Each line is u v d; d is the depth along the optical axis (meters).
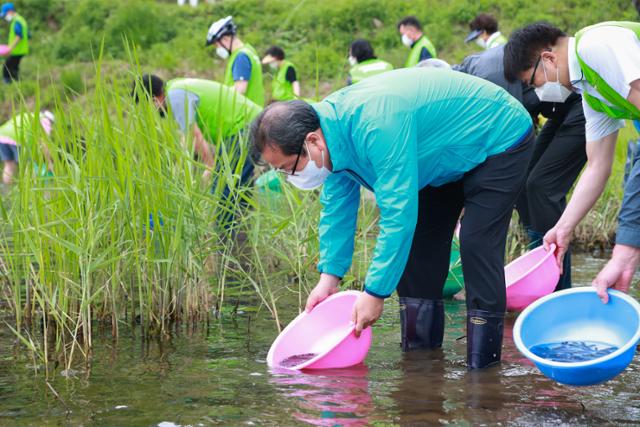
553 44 2.97
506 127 2.91
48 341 3.57
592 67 2.76
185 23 18.08
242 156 4.11
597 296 2.77
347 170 2.81
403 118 2.71
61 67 16.17
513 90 4.25
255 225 4.24
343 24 16.34
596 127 3.07
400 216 2.72
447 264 3.33
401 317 3.40
